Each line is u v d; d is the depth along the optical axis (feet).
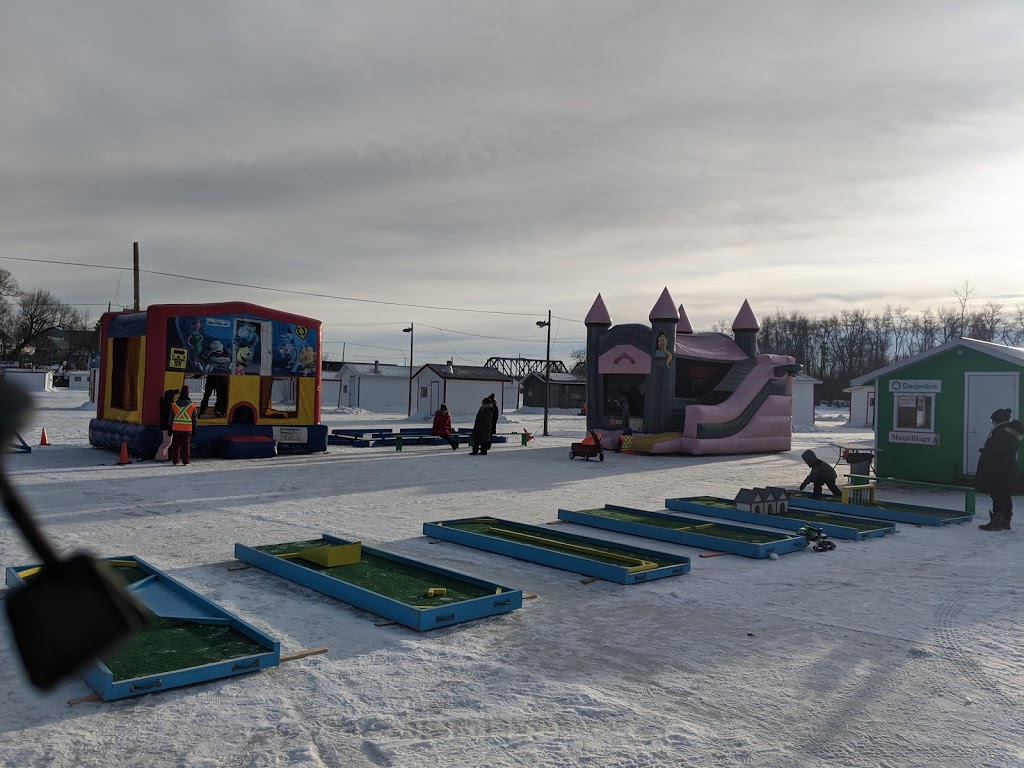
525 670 19.17
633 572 28.19
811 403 161.48
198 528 36.47
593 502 48.83
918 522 43.27
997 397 59.11
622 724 16.16
